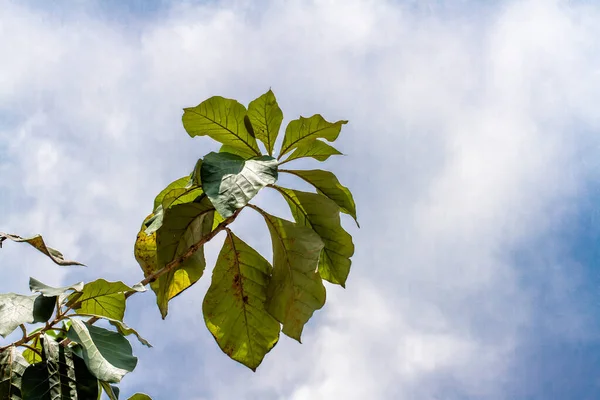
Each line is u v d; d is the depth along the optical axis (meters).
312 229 3.01
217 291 3.05
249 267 3.05
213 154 2.68
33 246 2.33
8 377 2.17
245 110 3.08
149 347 2.46
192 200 3.22
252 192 2.50
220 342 3.04
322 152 3.23
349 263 3.16
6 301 2.16
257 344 3.05
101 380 2.08
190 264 3.03
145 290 2.49
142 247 3.21
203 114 3.07
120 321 2.43
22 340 2.26
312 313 2.90
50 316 2.20
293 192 3.11
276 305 2.92
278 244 2.94
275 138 3.21
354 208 3.21
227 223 2.86
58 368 2.18
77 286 2.29
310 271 2.87
